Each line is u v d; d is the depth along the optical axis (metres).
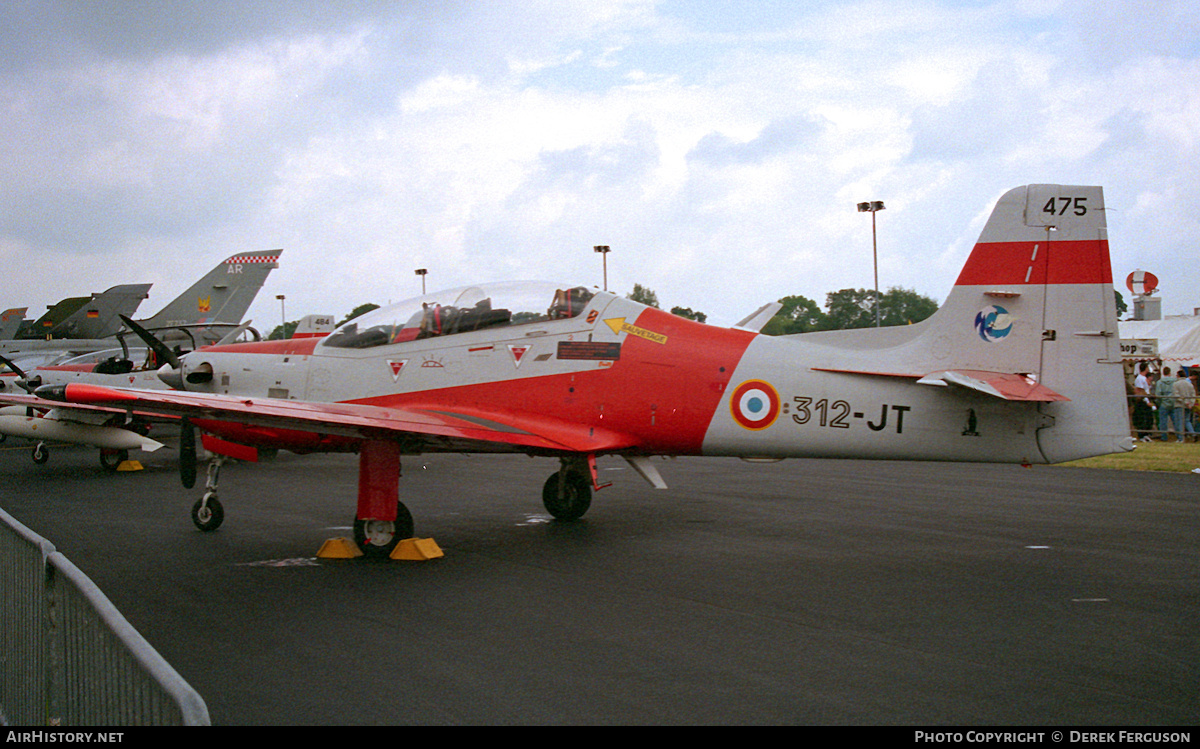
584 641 4.66
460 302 8.45
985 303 7.54
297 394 8.84
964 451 7.50
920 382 7.22
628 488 11.68
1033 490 11.36
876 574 6.30
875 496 10.77
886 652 4.43
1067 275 7.47
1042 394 7.09
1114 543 7.52
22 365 23.84
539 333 8.16
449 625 4.98
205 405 6.52
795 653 4.43
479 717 3.57
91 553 7.22
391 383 8.42
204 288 26.67
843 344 7.91
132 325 9.84
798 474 13.55
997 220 7.56
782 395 7.66
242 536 8.05
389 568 6.59
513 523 8.71
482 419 7.93
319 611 5.31
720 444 7.88
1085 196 7.48
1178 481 12.30
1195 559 6.84
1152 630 4.83
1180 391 17.20
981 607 5.34
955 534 8.00
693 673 4.12
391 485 6.95
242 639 4.72
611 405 7.96
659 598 5.60
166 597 5.68
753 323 8.94
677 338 7.96
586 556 7.01
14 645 3.72
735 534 8.02
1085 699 3.76
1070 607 5.34
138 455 16.80
